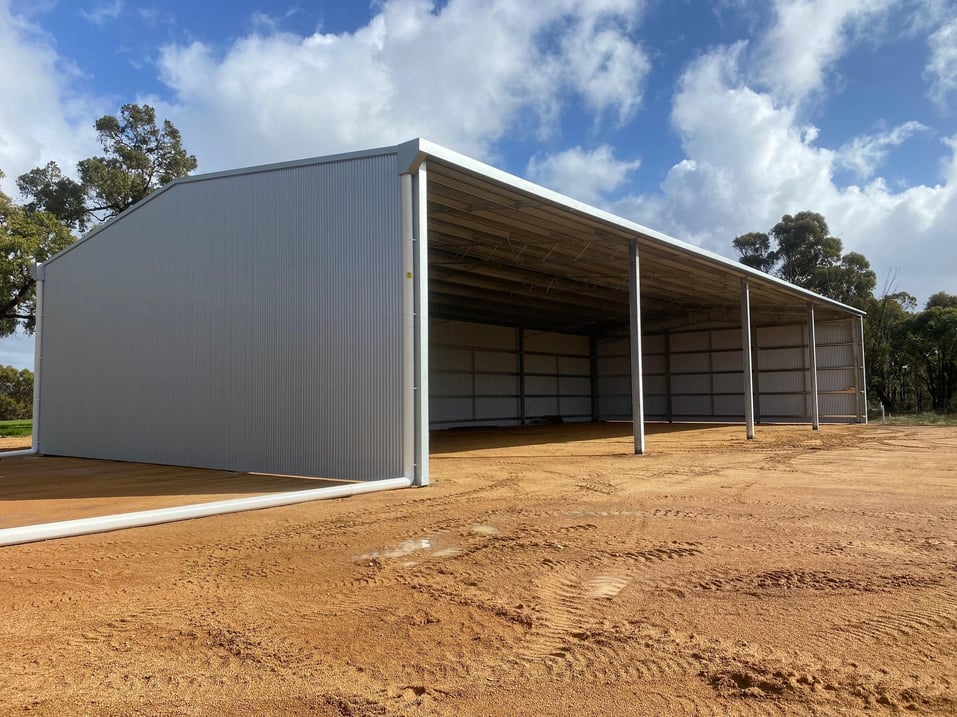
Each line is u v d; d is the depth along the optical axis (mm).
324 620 3930
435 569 5004
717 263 17188
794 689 2898
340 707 2824
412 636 3645
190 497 8734
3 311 23625
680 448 15758
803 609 3963
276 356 10930
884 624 3689
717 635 3559
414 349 9383
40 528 6215
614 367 32156
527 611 4012
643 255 16484
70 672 3238
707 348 29312
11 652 3512
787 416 27203
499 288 21688
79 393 15102
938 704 2752
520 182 10820
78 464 13484
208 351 12055
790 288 21047
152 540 6191
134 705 2877
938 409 34500
